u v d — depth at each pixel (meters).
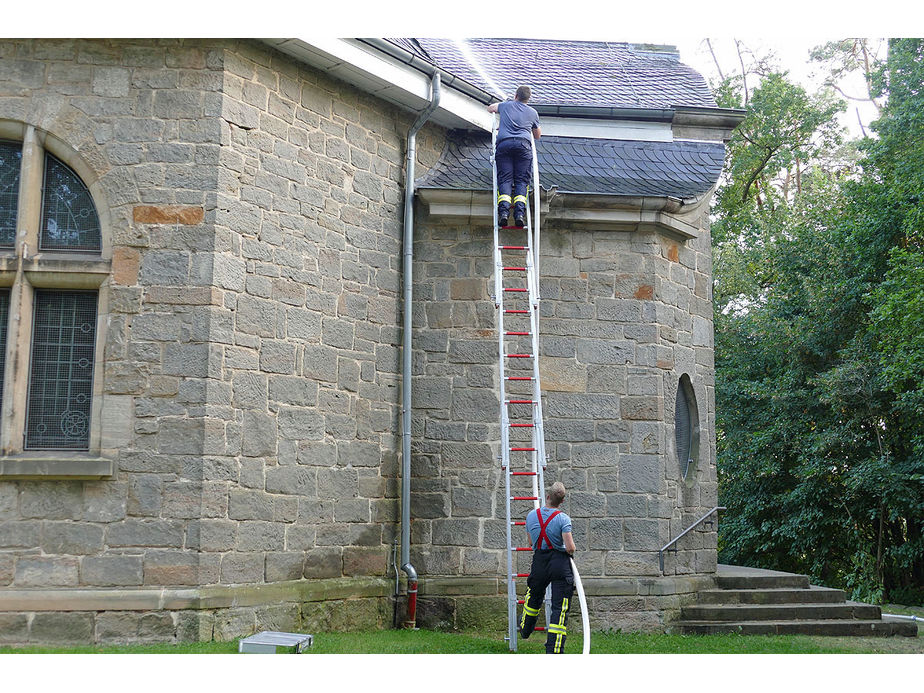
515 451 10.68
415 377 10.84
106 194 8.89
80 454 8.59
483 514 10.62
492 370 10.91
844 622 10.69
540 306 11.07
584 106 12.49
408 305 10.80
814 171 27.27
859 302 19.81
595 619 10.53
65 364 8.80
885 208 18.95
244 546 8.83
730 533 21.73
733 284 24.84
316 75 10.20
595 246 11.33
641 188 11.70
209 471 8.59
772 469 20.42
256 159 9.43
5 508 8.37
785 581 11.66
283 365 9.43
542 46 15.34
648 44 15.80
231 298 9.00
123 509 8.45
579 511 10.77
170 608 8.27
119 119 9.00
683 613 10.84
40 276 8.73
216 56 9.21
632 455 10.97
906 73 19.61
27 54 8.98
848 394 18.72
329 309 10.02
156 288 8.79
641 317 11.26
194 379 8.68
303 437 9.55
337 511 9.84
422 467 10.69
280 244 9.56
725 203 28.50
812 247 21.30
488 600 10.44
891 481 17.94
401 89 10.61
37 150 8.90
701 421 11.97
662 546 10.88
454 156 11.88
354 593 9.86
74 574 8.33
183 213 8.92
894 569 20.09
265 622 8.87
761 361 22.27
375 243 10.69
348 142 10.52
